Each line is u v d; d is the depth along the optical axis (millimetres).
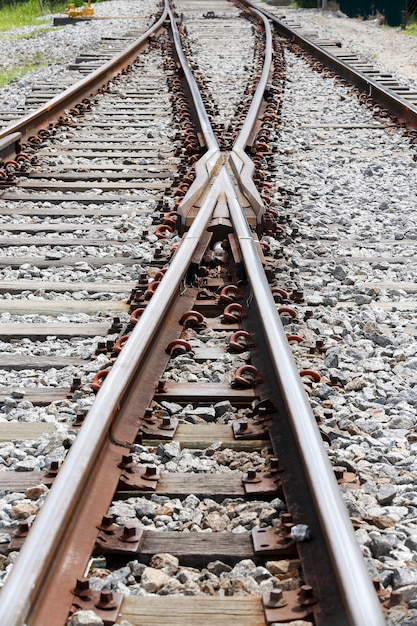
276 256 9297
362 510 4707
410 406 6125
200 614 3787
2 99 20453
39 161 13453
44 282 8562
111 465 4891
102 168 13203
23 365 6719
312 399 6105
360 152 14961
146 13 41938
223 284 8211
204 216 9055
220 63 25531
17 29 39875
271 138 15578
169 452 5242
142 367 6062
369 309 7996
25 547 3705
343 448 5473
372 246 9945
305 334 7301
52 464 4977
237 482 4945
